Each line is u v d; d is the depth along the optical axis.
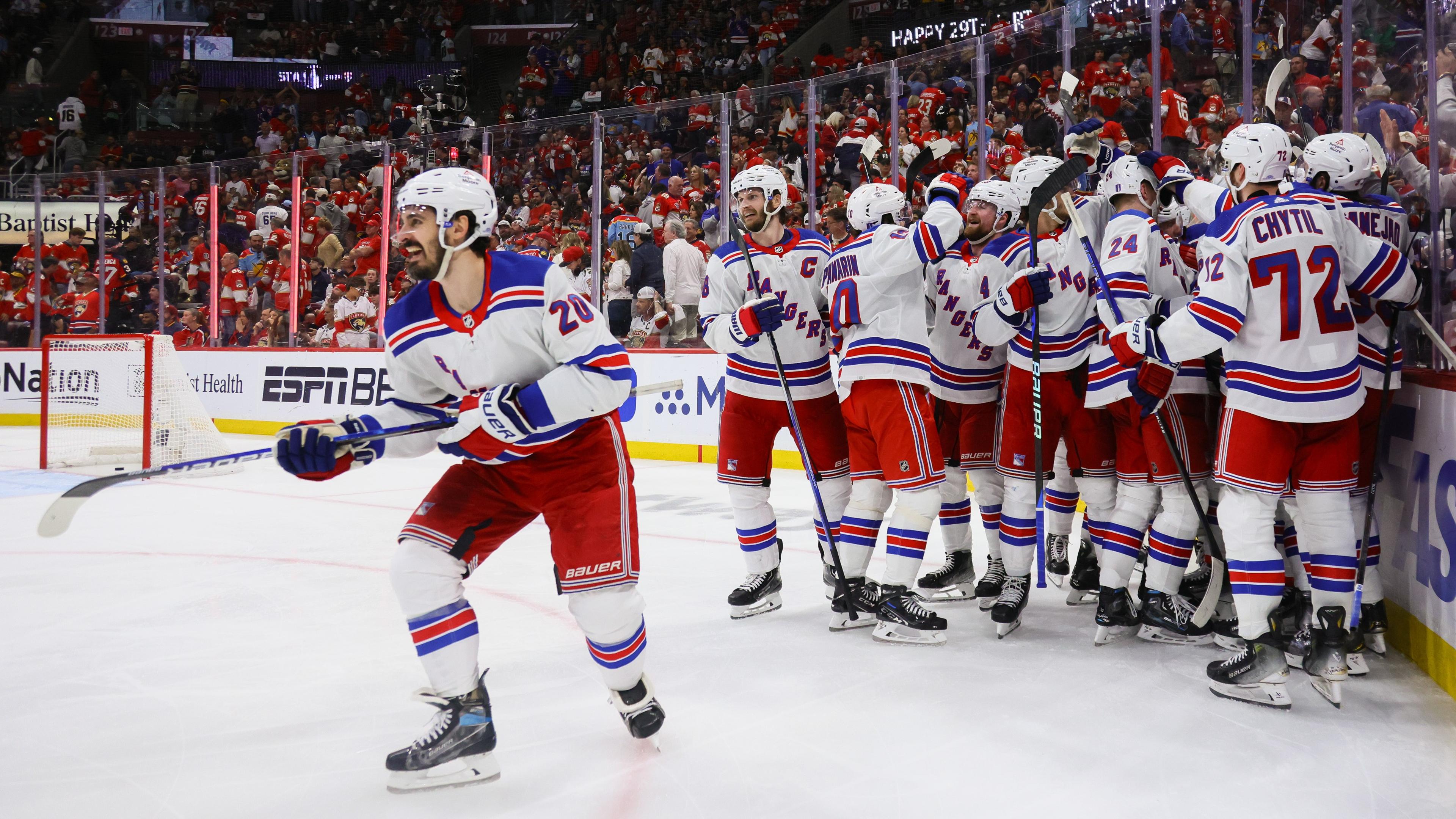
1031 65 7.17
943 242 3.60
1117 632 3.71
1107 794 2.38
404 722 2.92
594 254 9.91
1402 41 3.95
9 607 4.29
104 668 3.45
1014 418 3.85
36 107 20.41
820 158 8.68
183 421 9.30
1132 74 6.43
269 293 12.37
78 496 2.37
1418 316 3.27
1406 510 3.43
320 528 6.25
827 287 3.89
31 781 2.52
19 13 20.56
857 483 3.89
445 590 2.44
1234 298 2.97
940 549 5.50
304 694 3.17
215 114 19.61
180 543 5.74
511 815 2.30
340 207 11.80
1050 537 4.68
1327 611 2.88
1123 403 3.62
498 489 2.52
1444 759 2.58
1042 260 3.89
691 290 9.54
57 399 10.22
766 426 4.04
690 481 8.34
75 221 13.48
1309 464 3.12
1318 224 2.99
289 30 21.86
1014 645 3.69
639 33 19.02
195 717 2.97
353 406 11.57
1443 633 3.09
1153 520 4.10
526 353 2.41
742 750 2.67
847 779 2.48
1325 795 2.38
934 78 7.92
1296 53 5.45
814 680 3.27
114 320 13.38
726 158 9.20
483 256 2.40
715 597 4.43
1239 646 3.57
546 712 2.99
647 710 2.66
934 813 2.29
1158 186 3.79
